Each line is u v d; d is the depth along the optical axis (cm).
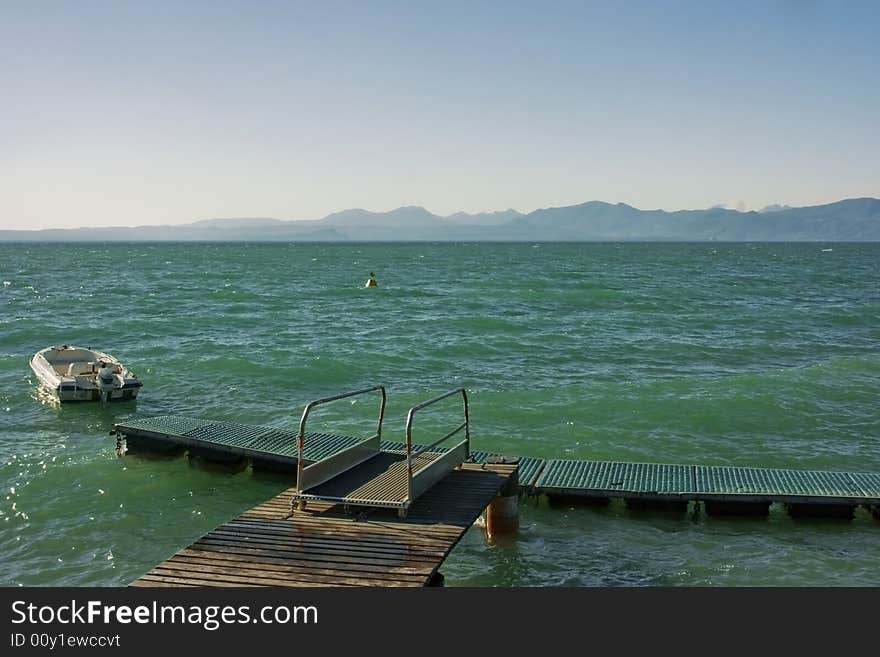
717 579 1005
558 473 1352
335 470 1004
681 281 7700
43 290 6128
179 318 4034
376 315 4288
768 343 3222
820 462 1524
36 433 1742
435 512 905
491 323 3834
